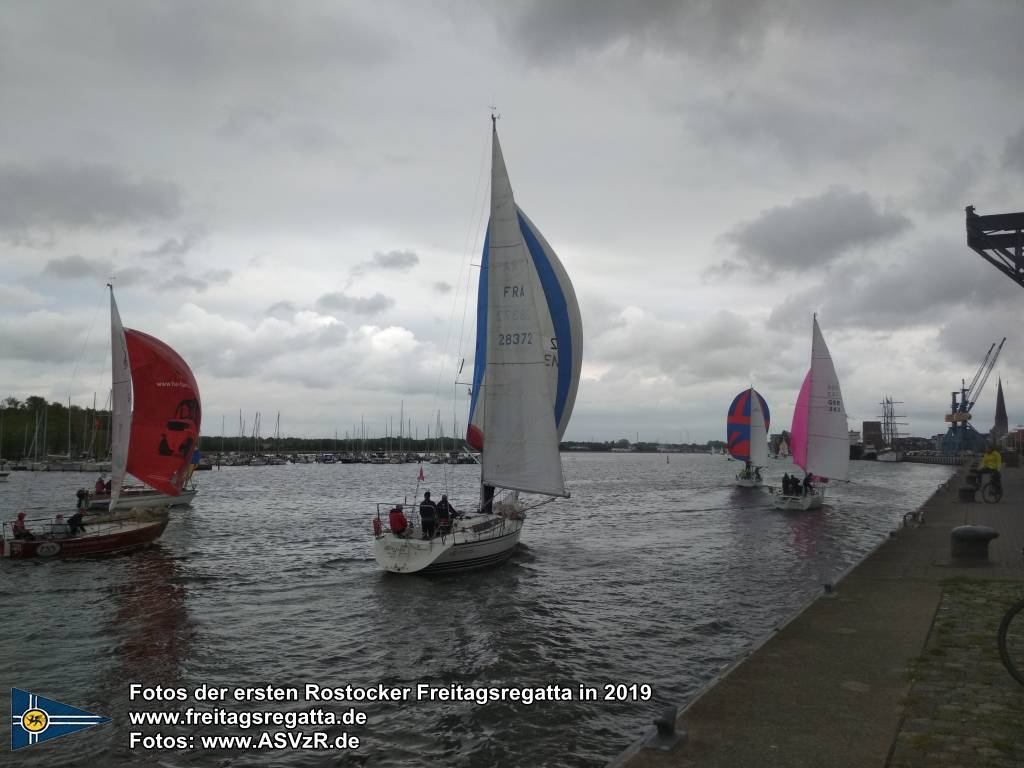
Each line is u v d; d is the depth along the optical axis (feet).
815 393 134.51
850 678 25.49
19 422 379.96
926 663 26.89
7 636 49.37
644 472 375.04
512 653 45.03
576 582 66.95
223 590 64.54
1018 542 58.34
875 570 47.09
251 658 44.50
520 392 68.23
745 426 206.69
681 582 67.10
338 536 103.04
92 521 89.86
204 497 185.16
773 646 29.71
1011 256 68.03
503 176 68.33
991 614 33.86
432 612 55.62
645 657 44.11
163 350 103.35
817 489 143.74
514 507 84.43
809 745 19.93
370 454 571.69
